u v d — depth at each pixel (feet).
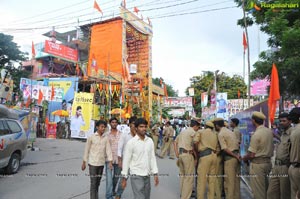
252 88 82.53
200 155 22.07
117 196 21.99
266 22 34.71
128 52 125.39
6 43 97.09
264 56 34.91
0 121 32.14
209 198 21.81
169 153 55.72
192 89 130.11
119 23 108.17
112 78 101.35
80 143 71.10
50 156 48.08
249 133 26.21
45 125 87.30
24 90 75.82
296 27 28.99
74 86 90.53
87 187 27.04
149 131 63.77
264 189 18.35
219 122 22.89
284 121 17.10
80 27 116.57
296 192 15.29
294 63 28.55
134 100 109.81
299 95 36.52
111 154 21.84
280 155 17.17
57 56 112.06
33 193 24.71
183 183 22.81
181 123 65.82
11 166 32.78
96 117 90.63
